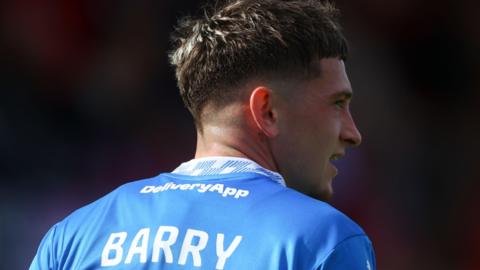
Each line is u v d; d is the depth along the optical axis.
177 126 27.09
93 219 6.62
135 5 28.61
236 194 6.36
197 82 6.78
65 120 26.50
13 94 26.02
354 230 6.05
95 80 27.56
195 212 6.30
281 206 6.18
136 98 27.45
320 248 5.89
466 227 27.75
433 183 28.45
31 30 27.75
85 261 6.39
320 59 6.71
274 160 6.73
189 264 6.06
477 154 29.56
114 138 26.50
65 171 25.02
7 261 21.88
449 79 31.78
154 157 26.42
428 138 29.72
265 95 6.59
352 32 29.81
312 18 6.72
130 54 28.16
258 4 6.71
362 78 28.95
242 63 6.60
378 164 27.73
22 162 24.28
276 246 5.93
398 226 26.73
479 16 32.25
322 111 6.74
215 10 7.07
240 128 6.66
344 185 24.97
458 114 31.02
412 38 30.92
